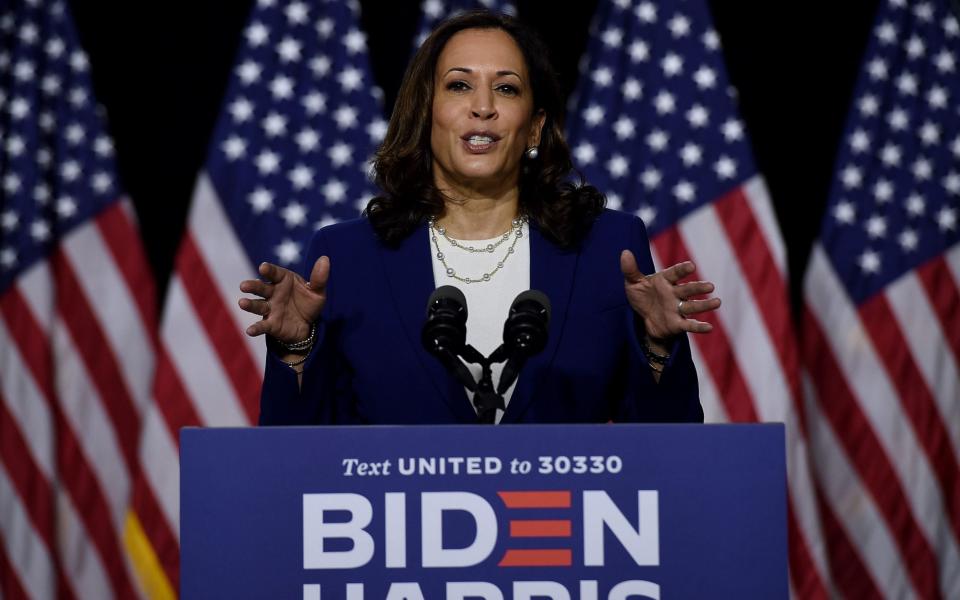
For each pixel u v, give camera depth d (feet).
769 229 48.16
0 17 48.42
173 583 46.21
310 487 14.93
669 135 48.93
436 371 20.98
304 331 19.11
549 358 21.03
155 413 46.65
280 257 47.52
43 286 47.32
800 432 46.68
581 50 52.60
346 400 21.62
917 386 48.47
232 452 14.98
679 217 48.34
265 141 48.37
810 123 53.31
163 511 46.39
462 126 21.81
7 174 47.62
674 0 49.90
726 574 14.94
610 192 48.29
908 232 49.08
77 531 47.57
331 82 49.06
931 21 50.29
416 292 21.72
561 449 15.02
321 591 14.82
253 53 49.01
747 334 47.52
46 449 46.68
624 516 14.98
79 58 49.19
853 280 49.08
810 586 46.26
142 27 52.06
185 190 51.98
